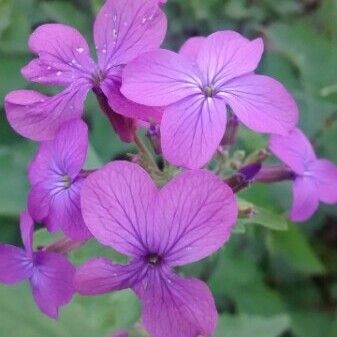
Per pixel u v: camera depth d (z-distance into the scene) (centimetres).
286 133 6
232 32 6
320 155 12
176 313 5
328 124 12
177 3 13
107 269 5
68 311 7
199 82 6
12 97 6
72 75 6
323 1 13
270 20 13
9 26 11
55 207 6
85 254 7
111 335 8
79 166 6
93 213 5
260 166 7
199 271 10
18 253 6
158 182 7
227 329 9
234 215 5
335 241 12
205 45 6
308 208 8
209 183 5
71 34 6
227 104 7
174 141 6
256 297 11
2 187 10
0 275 6
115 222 5
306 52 12
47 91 11
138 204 5
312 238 12
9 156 10
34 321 7
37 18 12
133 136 7
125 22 6
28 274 6
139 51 6
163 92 6
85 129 6
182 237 5
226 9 13
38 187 6
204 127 6
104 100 6
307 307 11
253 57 6
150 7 6
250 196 10
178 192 5
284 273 11
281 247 11
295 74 13
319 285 12
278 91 6
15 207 10
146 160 7
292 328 11
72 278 6
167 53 6
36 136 6
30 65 6
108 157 11
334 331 11
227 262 11
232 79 6
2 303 7
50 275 6
